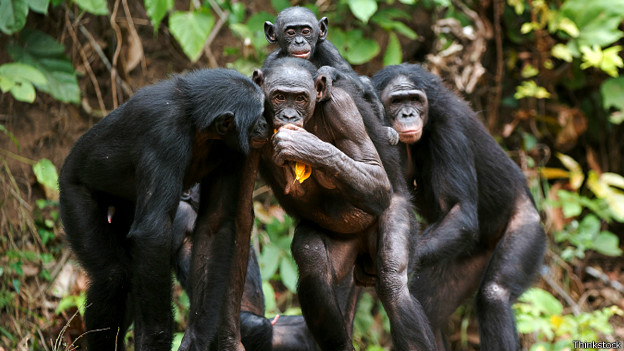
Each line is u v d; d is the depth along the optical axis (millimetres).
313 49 12297
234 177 9695
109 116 9930
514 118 18594
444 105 12805
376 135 10273
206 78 9570
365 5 15141
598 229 17531
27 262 14891
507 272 12625
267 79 9578
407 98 12367
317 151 9117
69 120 16125
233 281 9617
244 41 16562
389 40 16422
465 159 12664
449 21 17047
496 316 12266
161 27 16938
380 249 9898
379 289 9727
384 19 16359
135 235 9039
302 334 11844
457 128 12750
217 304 9500
